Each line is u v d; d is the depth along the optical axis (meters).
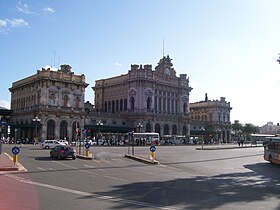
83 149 59.41
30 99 98.19
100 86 130.75
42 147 63.56
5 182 19.48
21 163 31.53
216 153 60.50
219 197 16.05
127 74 119.56
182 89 129.62
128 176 24.09
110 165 32.91
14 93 109.50
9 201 13.86
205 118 156.75
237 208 13.48
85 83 101.06
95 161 37.00
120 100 121.81
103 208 12.85
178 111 128.12
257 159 47.88
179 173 27.41
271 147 39.91
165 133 120.88
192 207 13.45
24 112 97.38
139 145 90.50
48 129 90.56
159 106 120.56
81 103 100.25
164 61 125.56
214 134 145.62
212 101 155.00
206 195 16.53
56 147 39.44
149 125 114.50
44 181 20.27
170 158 44.94
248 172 29.81
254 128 198.12
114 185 19.23
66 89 96.75
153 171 28.44
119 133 102.12
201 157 48.78
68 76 97.69
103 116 105.88
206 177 24.89
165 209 12.91
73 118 96.06
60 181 20.42
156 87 119.94
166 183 20.69
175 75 129.00
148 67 117.31
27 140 87.62
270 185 21.28
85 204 13.51
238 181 22.95
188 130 129.75
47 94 92.38
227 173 28.53
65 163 33.47
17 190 16.69
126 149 64.75
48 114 90.62
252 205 14.20
